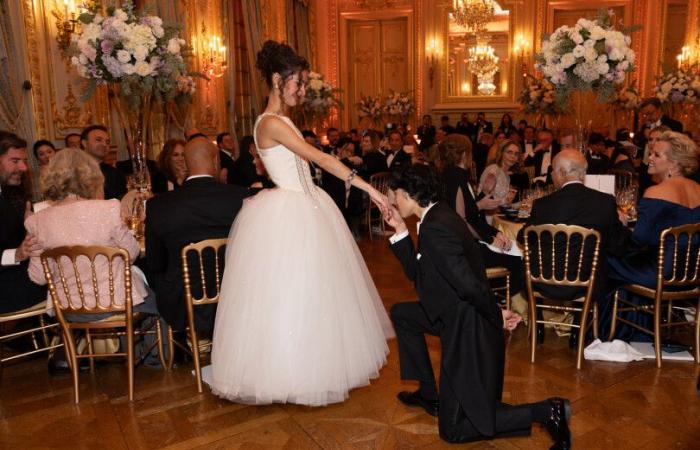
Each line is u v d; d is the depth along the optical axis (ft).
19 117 16.19
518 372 10.51
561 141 16.31
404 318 8.64
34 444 8.49
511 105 41.22
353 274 9.41
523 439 8.25
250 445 8.25
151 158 21.68
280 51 8.58
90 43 12.55
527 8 39.99
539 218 10.72
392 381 10.25
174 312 9.99
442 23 41.50
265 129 8.68
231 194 9.97
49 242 9.39
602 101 14.07
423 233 7.15
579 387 9.85
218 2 27.37
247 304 8.68
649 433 8.33
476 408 7.13
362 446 8.15
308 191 9.11
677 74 28.35
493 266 12.37
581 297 10.68
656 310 10.51
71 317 9.84
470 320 7.27
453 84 42.27
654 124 20.74
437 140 35.22
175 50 13.00
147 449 8.24
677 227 9.95
